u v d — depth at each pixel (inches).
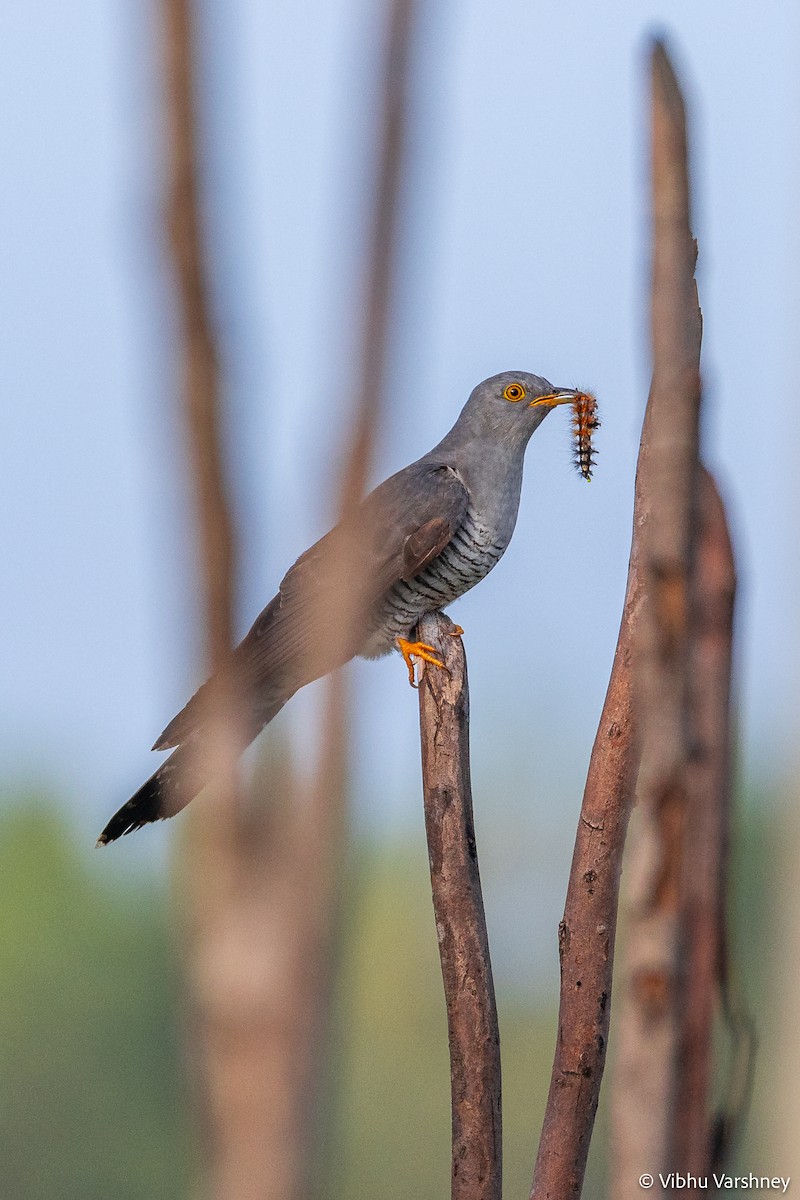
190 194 58.4
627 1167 124.1
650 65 121.0
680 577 123.8
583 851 217.6
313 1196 57.5
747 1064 132.0
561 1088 220.8
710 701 133.2
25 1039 1339.8
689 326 122.3
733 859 132.6
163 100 58.2
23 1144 1306.6
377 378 59.9
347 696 61.9
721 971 131.0
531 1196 220.8
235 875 59.5
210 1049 58.2
